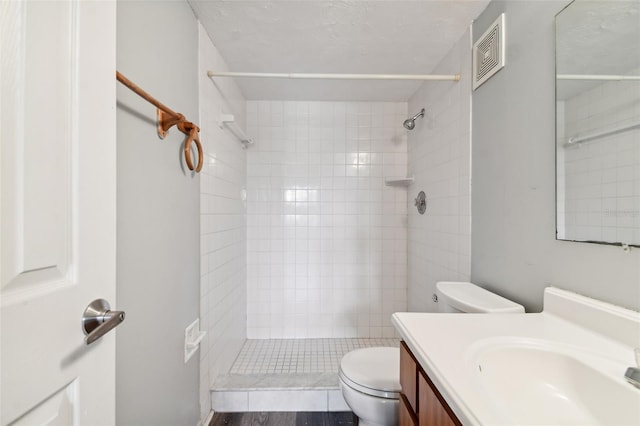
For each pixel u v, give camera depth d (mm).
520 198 980
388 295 2236
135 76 813
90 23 480
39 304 385
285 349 1998
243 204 2088
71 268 442
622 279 651
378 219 2232
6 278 347
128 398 782
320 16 1242
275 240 2203
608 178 681
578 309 729
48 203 405
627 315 621
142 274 846
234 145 1834
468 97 1317
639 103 616
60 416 419
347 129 2219
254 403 1461
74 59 449
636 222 622
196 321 1234
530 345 644
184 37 1132
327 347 2037
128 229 782
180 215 1092
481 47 1201
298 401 1472
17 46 360
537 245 902
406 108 2227
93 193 486
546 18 867
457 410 438
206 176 1347
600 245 700
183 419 1114
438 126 1640
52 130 412
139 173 833
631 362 573
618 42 659
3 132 346
